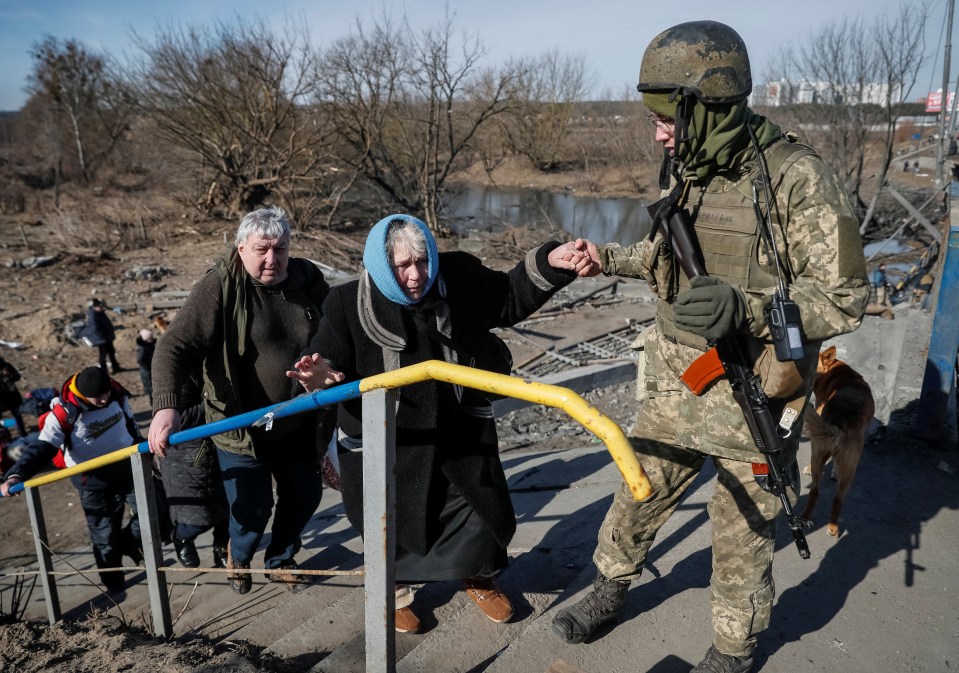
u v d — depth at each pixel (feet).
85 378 13.39
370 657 6.51
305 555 13.19
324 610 9.66
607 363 32.86
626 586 8.12
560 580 9.80
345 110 86.79
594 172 138.92
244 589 11.25
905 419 14.61
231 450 10.07
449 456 7.68
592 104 146.92
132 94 82.79
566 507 12.66
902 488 12.16
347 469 7.91
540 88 139.13
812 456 11.37
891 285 46.52
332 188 91.50
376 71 82.33
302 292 10.07
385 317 7.31
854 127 84.38
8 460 28.04
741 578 7.12
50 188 120.67
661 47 6.45
